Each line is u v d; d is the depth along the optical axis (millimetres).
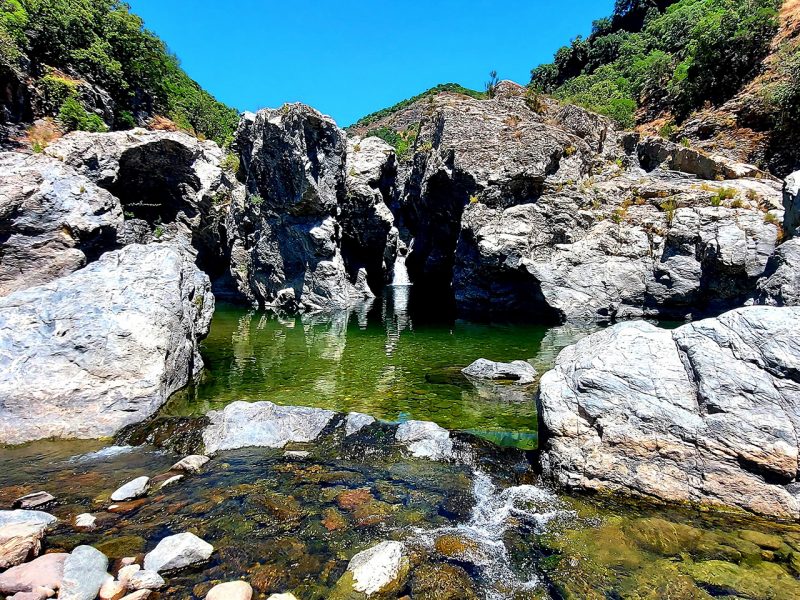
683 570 5516
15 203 17234
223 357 17672
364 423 10164
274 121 29344
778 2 37938
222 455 8852
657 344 8148
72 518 6625
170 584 5266
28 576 4992
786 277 16250
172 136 33938
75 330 11375
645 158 34938
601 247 27172
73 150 28406
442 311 30328
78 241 18891
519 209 29031
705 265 23922
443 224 38500
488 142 32344
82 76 38781
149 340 11836
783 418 6762
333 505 7105
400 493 7516
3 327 11141
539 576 5500
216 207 35344
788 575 5367
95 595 4969
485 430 10516
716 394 7195
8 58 30922
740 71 36562
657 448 7242
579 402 7938
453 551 5977
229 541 6121
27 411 9906
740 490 6715
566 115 35781
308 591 5188
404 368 16047
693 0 57531
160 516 6723
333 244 30969
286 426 9906
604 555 5867
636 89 50500
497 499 7328
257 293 33312
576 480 7512
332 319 27344
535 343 20281
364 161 39719
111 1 45375
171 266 14578
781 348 7160
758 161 30812
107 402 10492
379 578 5316
